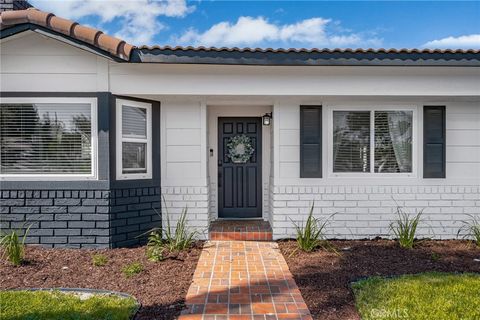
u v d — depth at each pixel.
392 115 6.61
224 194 7.77
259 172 7.76
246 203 7.79
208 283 4.36
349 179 6.55
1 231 5.60
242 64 5.55
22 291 3.99
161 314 3.54
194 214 6.52
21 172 5.66
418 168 6.57
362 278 4.50
